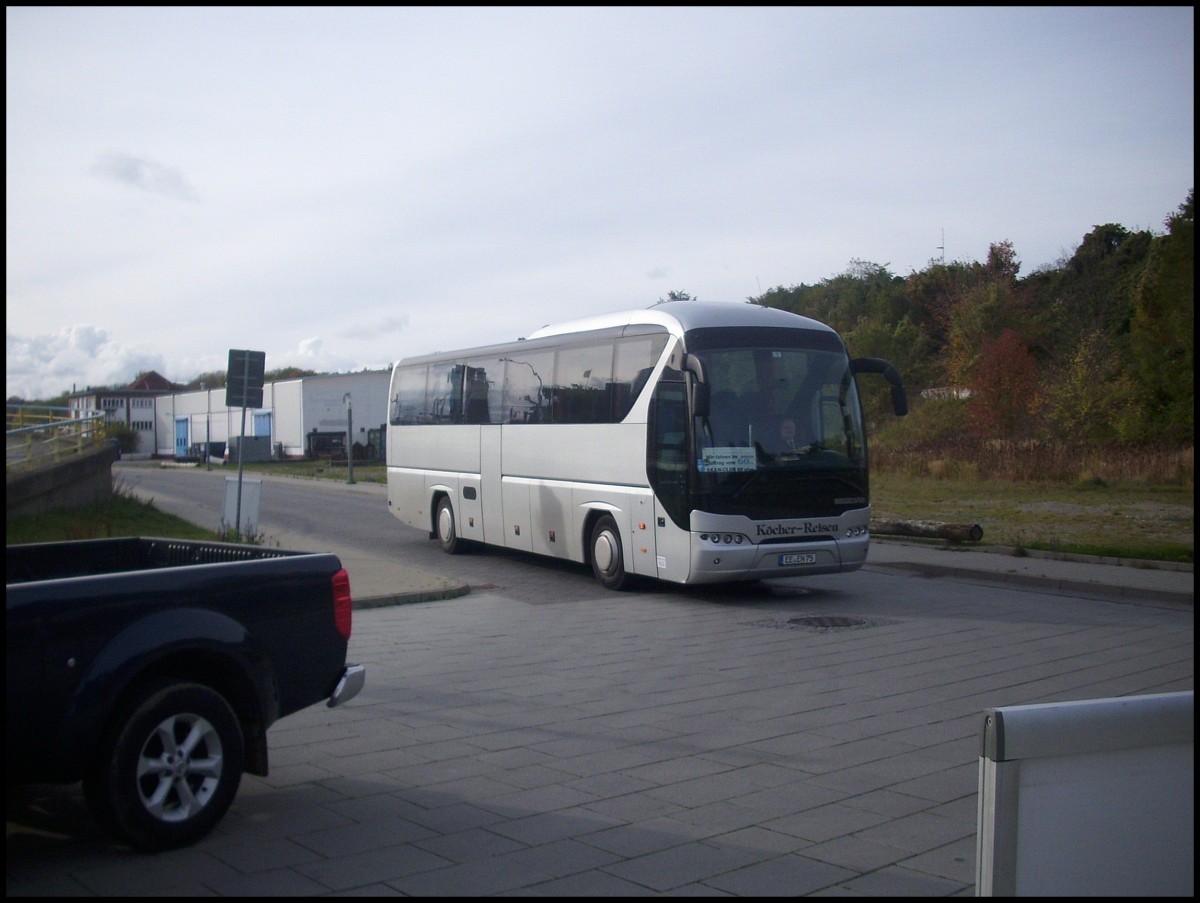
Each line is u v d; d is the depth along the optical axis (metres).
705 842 5.45
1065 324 47.94
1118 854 3.80
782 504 13.45
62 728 4.94
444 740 7.48
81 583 5.13
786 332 14.03
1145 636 11.48
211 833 5.57
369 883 4.89
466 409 18.98
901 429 45.03
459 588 14.88
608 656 10.53
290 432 68.88
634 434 14.31
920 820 5.78
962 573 16.64
